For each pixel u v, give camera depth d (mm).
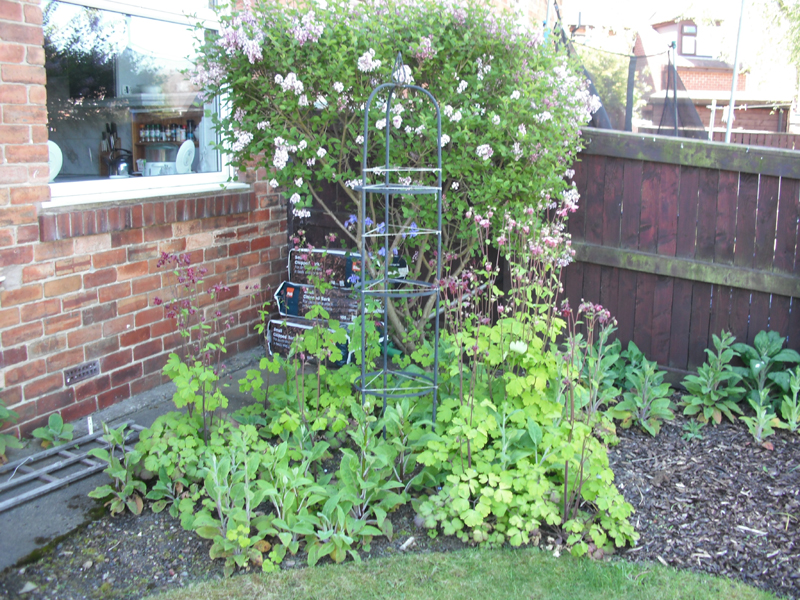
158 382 4352
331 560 2699
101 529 2857
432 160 4117
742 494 3205
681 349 4543
